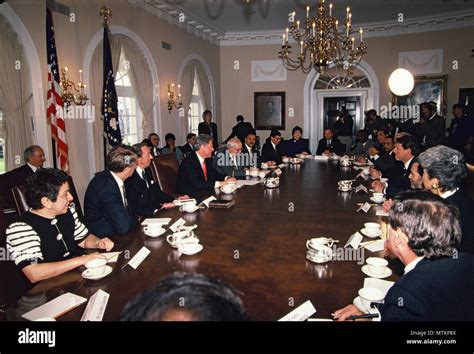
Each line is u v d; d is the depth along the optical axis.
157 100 6.50
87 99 4.62
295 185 3.53
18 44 4.02
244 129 7.73
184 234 1.93
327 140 6.90
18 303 1.37
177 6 6.59
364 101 8.49
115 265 1.69
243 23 7.88
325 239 1.82
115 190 2.34
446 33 7.43
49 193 1.79
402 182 3.29
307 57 8.70
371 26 7.99
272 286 1.46
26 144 4.08
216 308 0.63
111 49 5.30
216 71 8.91
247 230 2.15
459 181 1.96
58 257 1.88
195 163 3.69
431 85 7.69
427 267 1.19
